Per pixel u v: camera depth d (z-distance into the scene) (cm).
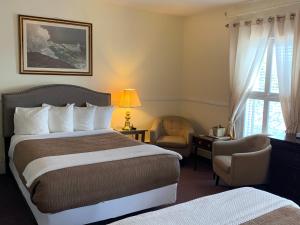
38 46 418
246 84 415
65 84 438
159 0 427
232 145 393
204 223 163
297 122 354
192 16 525
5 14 392
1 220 282
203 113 517
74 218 253
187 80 549
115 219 290
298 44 346
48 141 344
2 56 397
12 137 377
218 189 378
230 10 445
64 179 244
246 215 173
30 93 406
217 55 479
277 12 375
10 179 389
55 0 423
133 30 494
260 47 396
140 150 317
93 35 458
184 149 466
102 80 476
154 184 294
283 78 366
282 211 179
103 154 298
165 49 532
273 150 346
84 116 418
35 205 248
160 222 164
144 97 522
